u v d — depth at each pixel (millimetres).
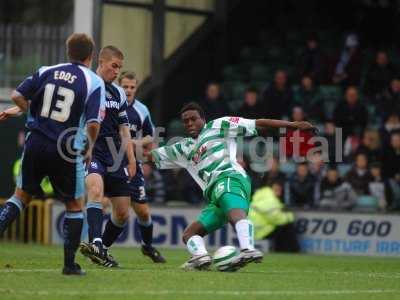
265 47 68812
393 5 70625
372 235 52750
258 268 33812
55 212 55656
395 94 58656
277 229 52844
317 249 53250
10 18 70375
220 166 29094
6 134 60188
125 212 32625
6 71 63406
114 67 31359
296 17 71000
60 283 24562
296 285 26203
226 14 68562
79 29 58219
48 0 69562
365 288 26219
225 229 53094
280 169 57000
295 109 55750
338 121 57125
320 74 62562
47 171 25609
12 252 42156
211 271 29031
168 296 22656
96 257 30266
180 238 53844
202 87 67125
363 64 64250
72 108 25266
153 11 63062
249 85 63812
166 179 56656
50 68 25562
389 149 54719
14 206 26500
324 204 53875
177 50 65250
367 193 53781
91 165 31562
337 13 71375
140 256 41094
